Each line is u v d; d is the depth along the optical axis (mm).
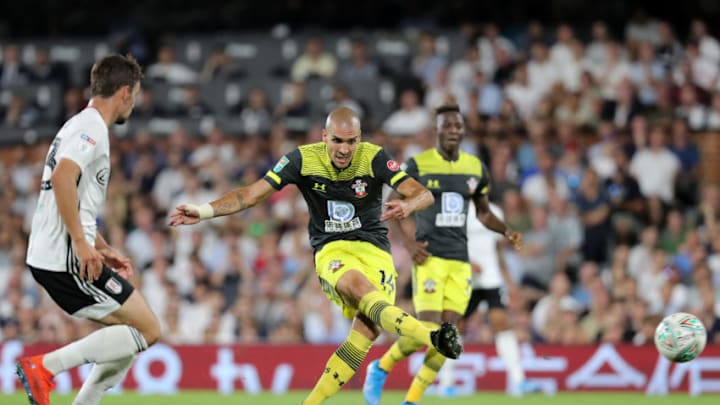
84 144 19859
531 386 34062
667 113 53031
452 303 28188
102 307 20734
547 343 39750
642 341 40125
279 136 51156
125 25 64250
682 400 33875
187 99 54594
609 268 45875
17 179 52062
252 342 39844
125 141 52938
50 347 34875
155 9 64438
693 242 44625
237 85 55312
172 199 48500
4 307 43750
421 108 53688
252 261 45531
